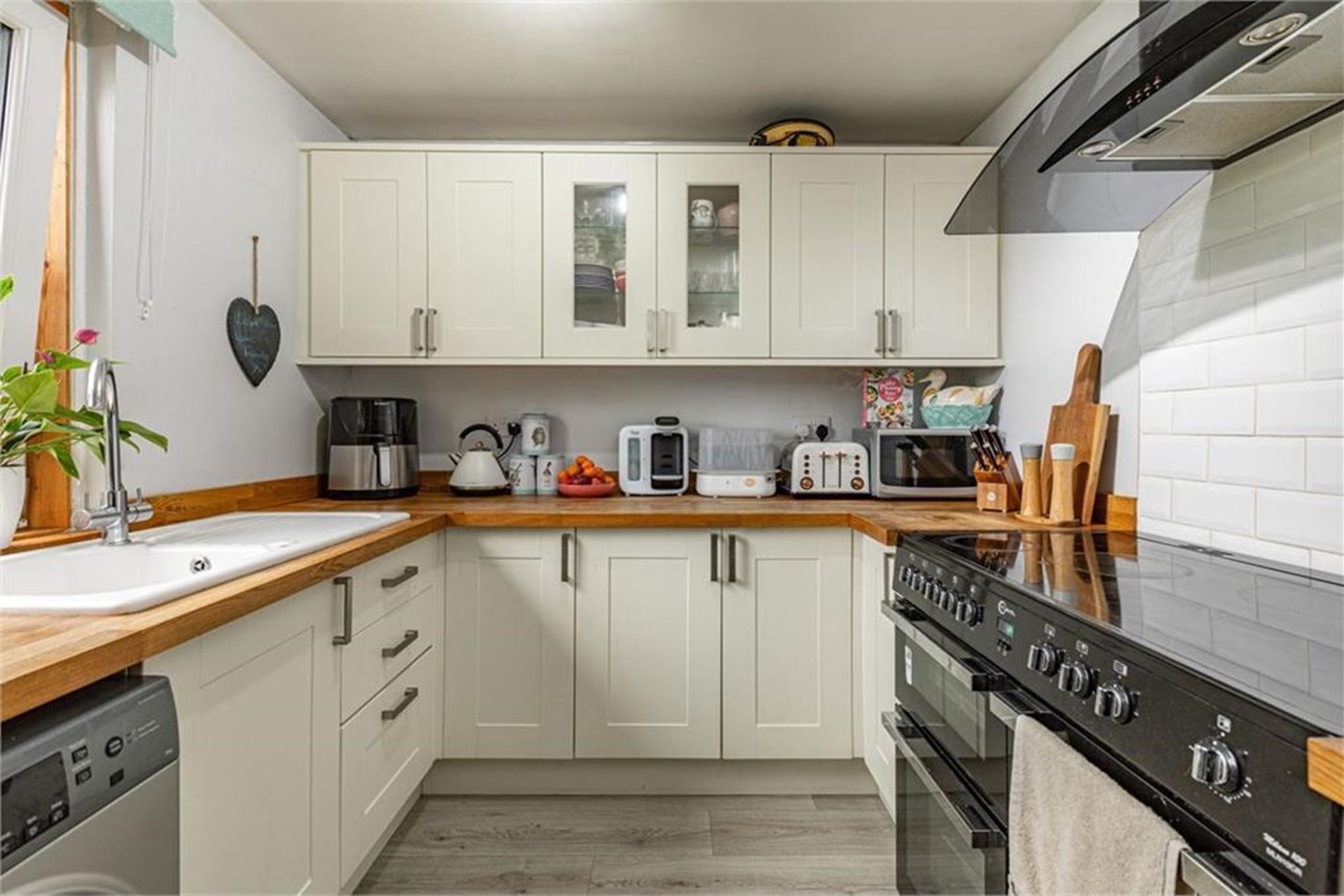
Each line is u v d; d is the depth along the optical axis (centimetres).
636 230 246
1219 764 65
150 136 175
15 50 140
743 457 258
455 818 207
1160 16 90
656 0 191
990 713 113
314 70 228
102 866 81
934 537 166
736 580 212
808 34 206
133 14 158
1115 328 187
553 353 246
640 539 213
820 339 248
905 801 158
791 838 197
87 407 145
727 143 282
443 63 223
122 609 97
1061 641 97
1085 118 121
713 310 251
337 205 244
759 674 213
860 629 213
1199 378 154
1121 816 76
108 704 85
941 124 266
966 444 245
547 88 239
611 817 208
